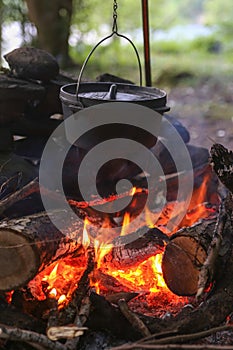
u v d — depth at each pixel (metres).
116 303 2.79
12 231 2.61
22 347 2.60
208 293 2.77
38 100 3.85
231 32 12.56
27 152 3.87
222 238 2.73
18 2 9.26
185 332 2.60
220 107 8.37
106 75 4.14
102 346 2.66
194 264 2.76
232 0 13.09
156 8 13.55
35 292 2.90
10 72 3.96
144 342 2.48
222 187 4.07
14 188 3.34
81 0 10.17
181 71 10.16
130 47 11.70
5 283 2.66
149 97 3.27
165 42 12.73
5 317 2.61
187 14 14.15
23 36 9.47
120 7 11.57
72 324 2.57
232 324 2.71
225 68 10.69
